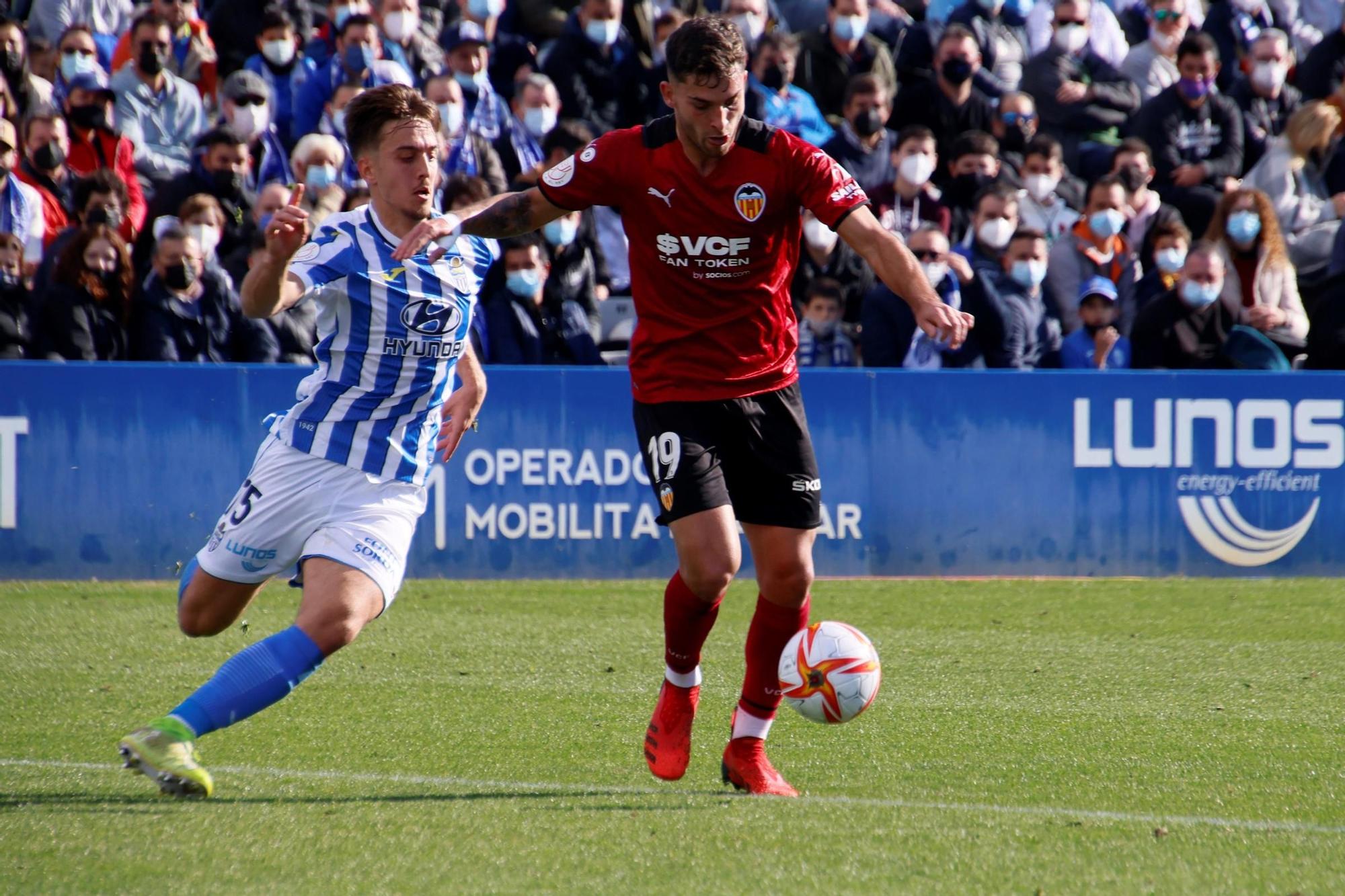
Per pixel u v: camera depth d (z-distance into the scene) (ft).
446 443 43.83
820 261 99.91
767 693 42.11
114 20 121.08
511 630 72.08
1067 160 121.49
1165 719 53.01
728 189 39.75
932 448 90.94
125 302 89.15
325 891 31.04
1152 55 127.95
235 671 38.14
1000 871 32.86
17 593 81.10
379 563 40.04
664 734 42.52
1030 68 122.72
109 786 40.78
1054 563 91.91
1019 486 91.56
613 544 89.51
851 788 42.09
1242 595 85.40
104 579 85.71
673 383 41.52
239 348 90.99
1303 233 113.60
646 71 114.01
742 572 90.33
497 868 32.78
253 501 40.68
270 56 110.11
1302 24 143.95
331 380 40.81
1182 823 37.73
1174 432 92.32
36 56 114.11
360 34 106.11
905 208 106.93
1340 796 41.27
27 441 84.79
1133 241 108.17
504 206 40.60
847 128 108.78
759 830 36.29
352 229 40.47
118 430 85.56
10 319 88.33
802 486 42.04
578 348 95.86
